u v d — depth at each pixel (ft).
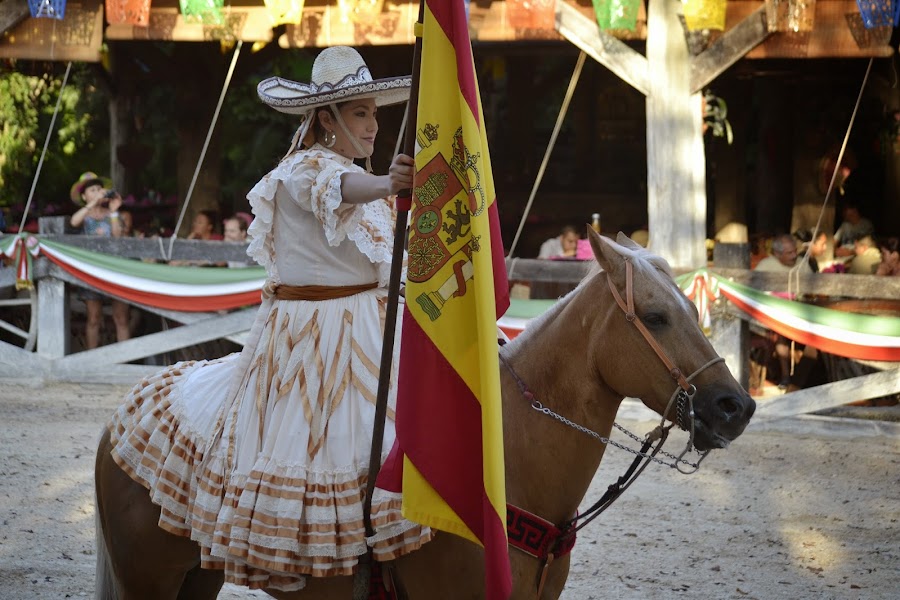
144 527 12.14
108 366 35.70
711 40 32.73
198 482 11.54
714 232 50.39
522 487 11.32
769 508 24.07
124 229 37.83
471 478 10.32
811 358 34.17
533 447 11.35
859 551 21.22
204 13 33.65
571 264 33.55
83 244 35.91
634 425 31.91
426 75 10.18
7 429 29.25
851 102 47.44
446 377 10.29
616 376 11.12
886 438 30.81
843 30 31.68
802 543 21.67
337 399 11.27
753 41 32.04
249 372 11.75
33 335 36.14
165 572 12.35
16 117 50.67
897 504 24.50
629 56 33.04
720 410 10.71
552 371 11.44
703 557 20.70
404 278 11.89
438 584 11.17
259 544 10.87
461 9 10.16
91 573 18.85
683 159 33.01
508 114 57.36
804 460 28.32
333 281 11.57
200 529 11.32
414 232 10.21
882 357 30.53
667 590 18.88
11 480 24.43
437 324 10.27
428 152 10.18
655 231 33.30
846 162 46.47
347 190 10.79
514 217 54.13
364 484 11.08
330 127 11.78
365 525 10.96
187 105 47.73
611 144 57.57
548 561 11.27
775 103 48.98
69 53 35.65
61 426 29.84
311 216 11.46
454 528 10.29
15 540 20.45
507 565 9.73
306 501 10.98
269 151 53.72
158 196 55.26
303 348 11.46
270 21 34.94
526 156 57.31
